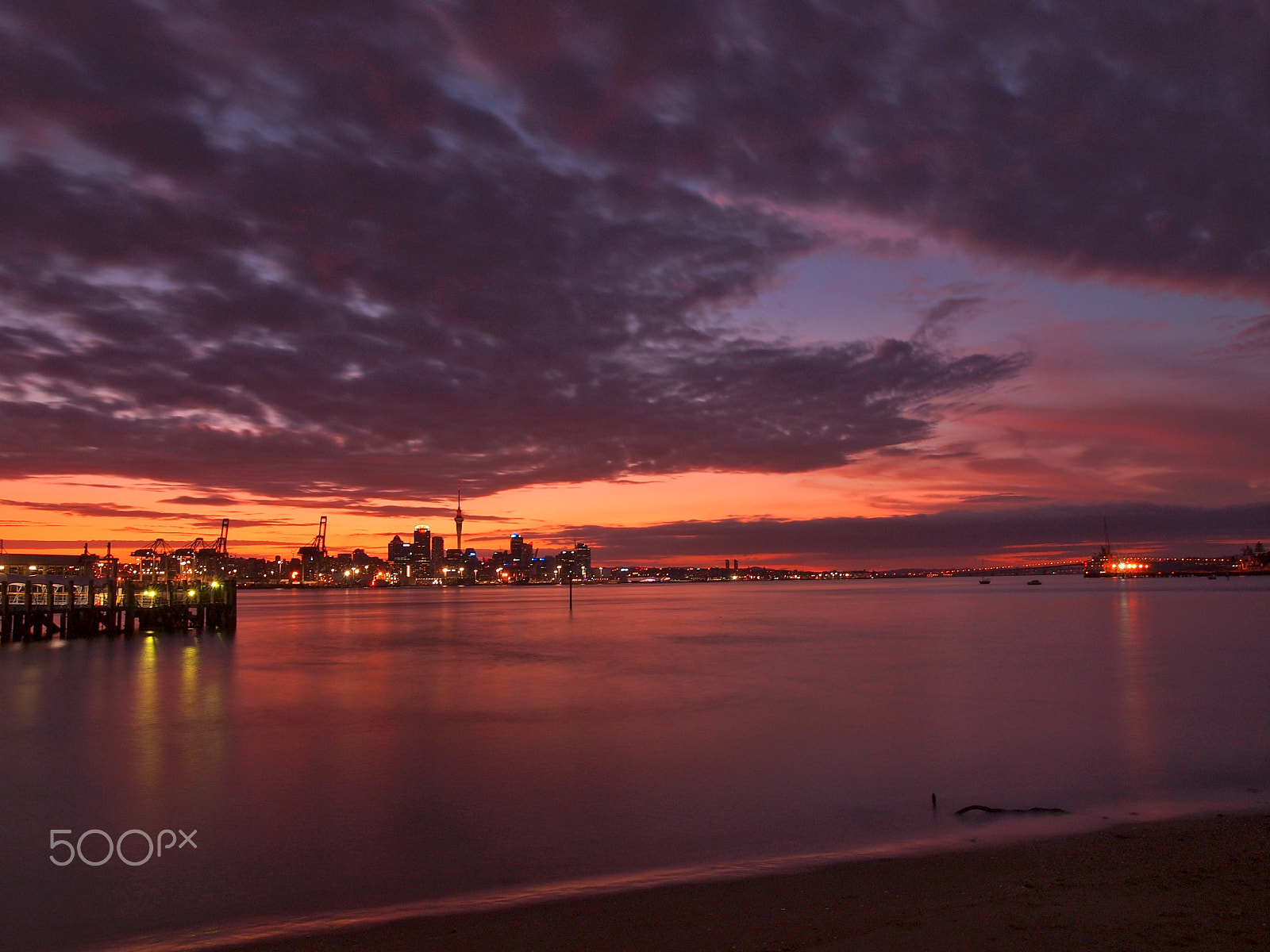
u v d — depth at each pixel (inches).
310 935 478.0
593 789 858.8
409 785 883.4
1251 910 424.8
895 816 741.9
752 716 1286.9
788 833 696.4
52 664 2154.3
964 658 2143.2
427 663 2174.0
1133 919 415.8
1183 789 820.0
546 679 1804.9
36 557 3223.4
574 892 547.5
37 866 649.6
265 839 709.3
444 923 490.9
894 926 422.0
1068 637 2768.2
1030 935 398.0
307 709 1397.6
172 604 3297.2
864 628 3447.3
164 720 1300.4
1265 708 1312.7
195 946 476.4
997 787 840.3
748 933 430.6
